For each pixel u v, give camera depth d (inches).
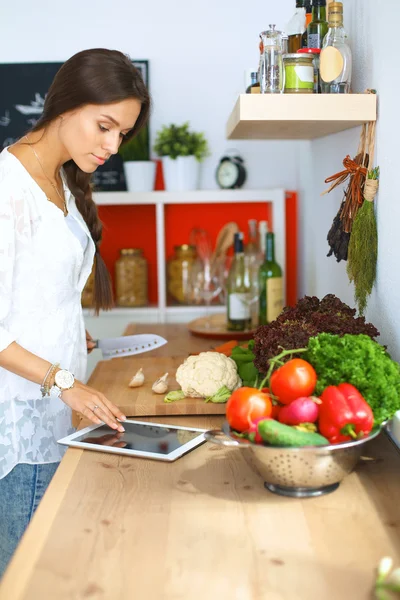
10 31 135.0
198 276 119.9
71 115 63.1
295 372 48.8
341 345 51.6
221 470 52.2
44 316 68.6
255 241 124.3
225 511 45.1
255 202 140.6
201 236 140.4
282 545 40.6
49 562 38.9
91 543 40.9
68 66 62.4
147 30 134.8
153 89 136.2
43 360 62.6
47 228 66.8
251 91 74.2
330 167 89.1
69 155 69.3
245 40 134.7
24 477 71.7
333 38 69.2
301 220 132.2
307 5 74.1
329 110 67.3
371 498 46.7
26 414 70.7
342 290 85.7
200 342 104.3
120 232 142.1
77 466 53.2
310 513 44.6
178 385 74.3
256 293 110.3
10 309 66.2
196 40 135.0
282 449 44.7
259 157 138.6
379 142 66.5
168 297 139.3
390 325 64.2
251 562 38.7
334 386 48.5
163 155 130.9
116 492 48.3
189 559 39.1
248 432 47.2
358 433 46.8
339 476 46.6
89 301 131.3
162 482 50.0
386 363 50.3
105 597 35.5
